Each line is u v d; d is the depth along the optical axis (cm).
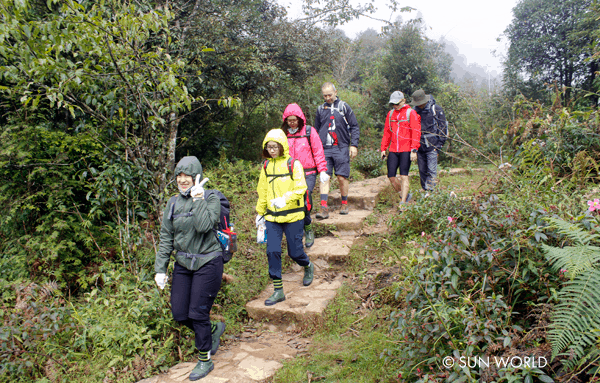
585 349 189
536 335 202
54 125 540
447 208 366
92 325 325
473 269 249
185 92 371
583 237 221
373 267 426
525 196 304
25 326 286
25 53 325
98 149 474
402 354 233
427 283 240
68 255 423
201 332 287
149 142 418
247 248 494
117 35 354
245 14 746
